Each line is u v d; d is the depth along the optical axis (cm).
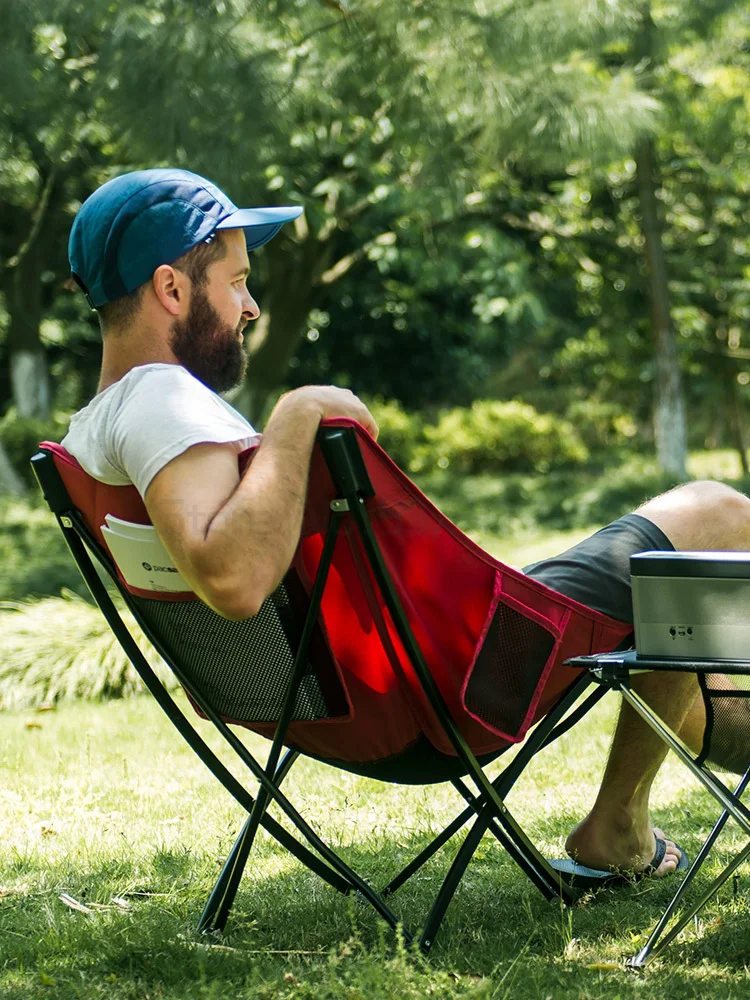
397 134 974
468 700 225
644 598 206
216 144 734
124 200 221
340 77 798
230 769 445
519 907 267
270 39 785
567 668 240
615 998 206
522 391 2980
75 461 223
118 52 721
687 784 387
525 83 810
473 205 1528
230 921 261
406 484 210
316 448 209
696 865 236
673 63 1423
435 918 233
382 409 2389
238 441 210
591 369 2286
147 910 267
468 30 777
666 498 250
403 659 229
